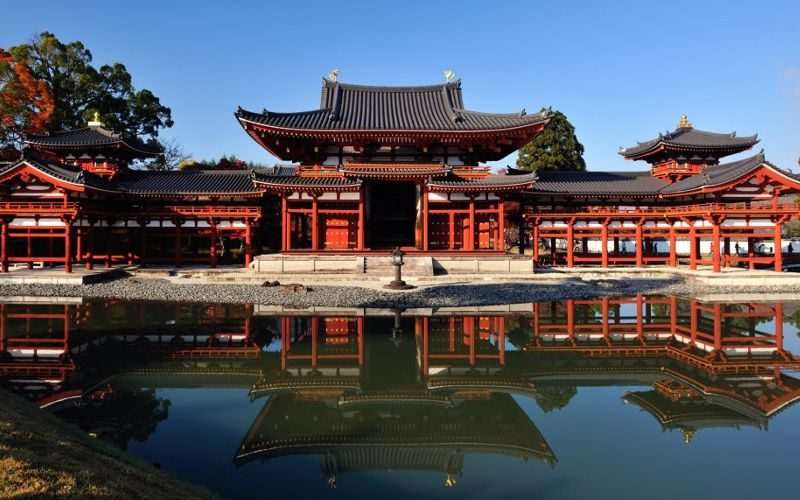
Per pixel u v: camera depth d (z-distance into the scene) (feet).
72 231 111.14
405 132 110.93
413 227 126.11
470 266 103.76
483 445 28.99
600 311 73.15
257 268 101.96
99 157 126.00
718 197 108.78
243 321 63.46
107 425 31.07
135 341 54.03
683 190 112.57
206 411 34.14
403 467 25.98
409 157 121.70
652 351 52.06
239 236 119.03
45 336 55.88
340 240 116.06
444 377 42.55
